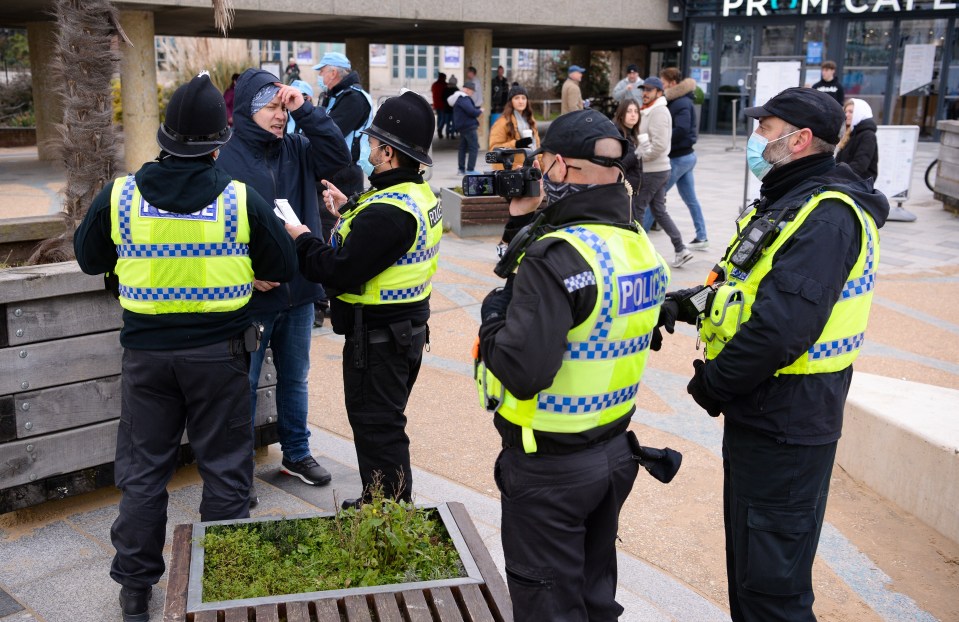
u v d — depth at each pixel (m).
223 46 21.20
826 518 3.97
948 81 20.39
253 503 3.88
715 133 23.16
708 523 3.86
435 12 17.08
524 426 2.18
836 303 2.50
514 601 2.28
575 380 2.14
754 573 2.59
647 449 2.38
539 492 2.20
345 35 22.72
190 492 4.02
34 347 3.47
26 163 15.87
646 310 2.21
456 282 8.00
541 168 2.29
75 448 3.66
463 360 5.98
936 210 12.37
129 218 2.86
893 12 20.27
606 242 2.12
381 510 2.90
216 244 2.92
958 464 3.71
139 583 3.01
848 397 4.45
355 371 3.35
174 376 3.00
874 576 3.49
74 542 3.57
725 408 2.60
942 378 5.80
